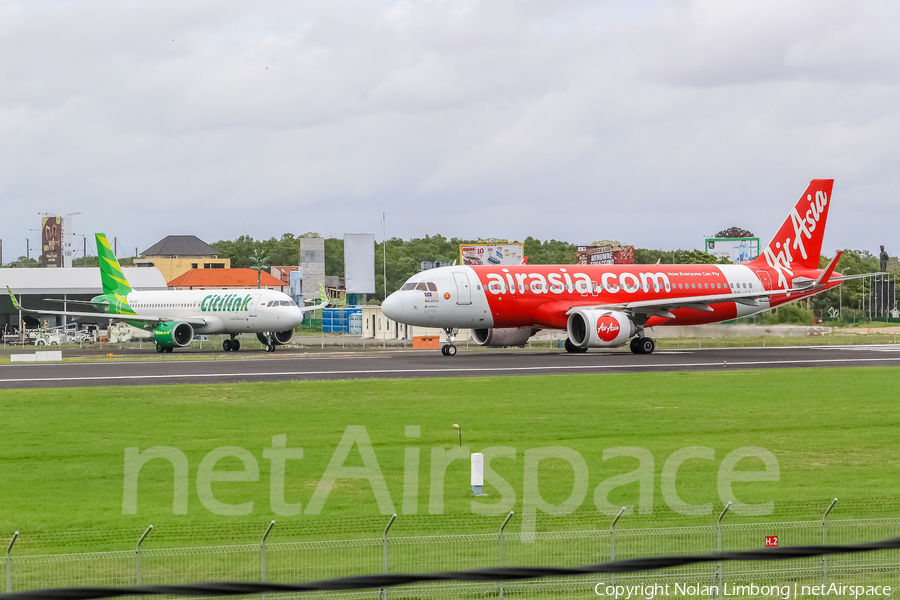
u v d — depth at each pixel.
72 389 120.06
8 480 63.09
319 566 41.31
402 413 95.62
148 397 110.50
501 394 112.12
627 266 189.75
